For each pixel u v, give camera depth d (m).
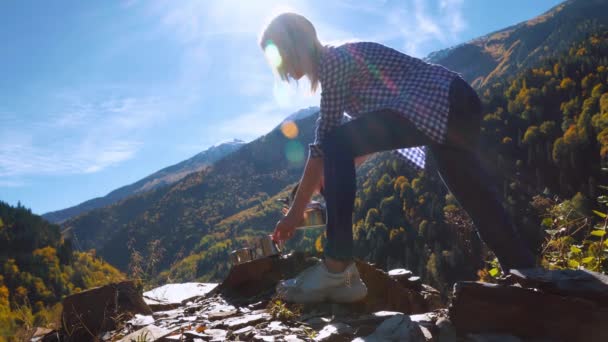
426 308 2.93
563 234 3.11
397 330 1.69
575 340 1.61
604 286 1.62
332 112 2.19
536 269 1.89
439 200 92.94
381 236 93.38
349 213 2.15
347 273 2.23
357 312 2.32
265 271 3.06
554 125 118.31
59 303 2.54
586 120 105.00
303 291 2.31
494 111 143.00
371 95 2.18
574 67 136.88
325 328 1.92
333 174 2.12
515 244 2.29
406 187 102.75
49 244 107.56
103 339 2.25
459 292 1.78
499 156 114.06
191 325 2.24
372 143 2.11
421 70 2.17
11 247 97.75
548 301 1.67
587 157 100.00
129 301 2.64
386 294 2.68
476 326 1.74
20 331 2.14
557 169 104.94
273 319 2.18
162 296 3.14
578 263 2.70
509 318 1.71
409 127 2.07
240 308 2.58
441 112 2.02
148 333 2.07
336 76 2.15
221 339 1.93
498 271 2.70
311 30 2.31
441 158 2.29
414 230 90.94
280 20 2.30
